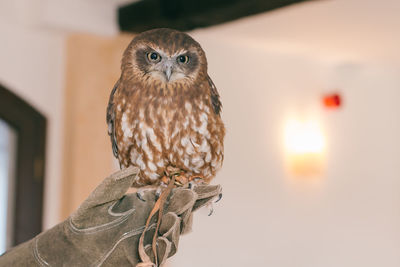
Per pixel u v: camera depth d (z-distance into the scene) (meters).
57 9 2.72
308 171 3.60
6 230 2.80
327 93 3.79
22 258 0.84
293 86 3.61
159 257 0.78
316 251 3.67
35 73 2.84
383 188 4.08
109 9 2.88
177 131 0.87
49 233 0.85
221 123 0.93
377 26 3.02
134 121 0.87
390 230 4.10
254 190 3.36
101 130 2.88
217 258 3.18
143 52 0.86
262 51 3.46
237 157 3.28
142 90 0.86
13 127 2.78
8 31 2.74
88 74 2.85
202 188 0.84
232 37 3.25
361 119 3.97
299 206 3.60
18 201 2.79
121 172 0.79
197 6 2.54
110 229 0.82
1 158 2.81
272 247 3.44
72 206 2.79
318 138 3.69
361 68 3.97
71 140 2.84
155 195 0.85
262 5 2.37
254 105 3.38
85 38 2.85
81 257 0.82
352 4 2.63
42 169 2.84
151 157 0.88
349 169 3.90
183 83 0.87
